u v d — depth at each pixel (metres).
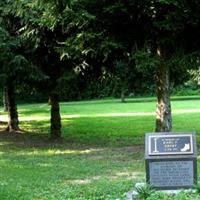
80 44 16.94
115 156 17.59
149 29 17.16
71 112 43.12
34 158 17.39
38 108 52.16
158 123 18.39
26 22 18.98
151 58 16.64
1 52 19.64
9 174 13.90
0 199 10.41
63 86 20.66
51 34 19.50
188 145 10.09
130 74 19.81
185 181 10.00
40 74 20.16
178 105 49.22
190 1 16.12
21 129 28.59
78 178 13.20
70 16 16.59
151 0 16.23
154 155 10.08
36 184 12.20
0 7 19.73
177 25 16.45
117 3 16.34
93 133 26.28
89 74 20.38
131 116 36.56
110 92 22.17
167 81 18.25
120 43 16.97
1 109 52.78
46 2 16.70
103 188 11.20
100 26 17.11
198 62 18.22
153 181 10.05
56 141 22.73
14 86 23.02
